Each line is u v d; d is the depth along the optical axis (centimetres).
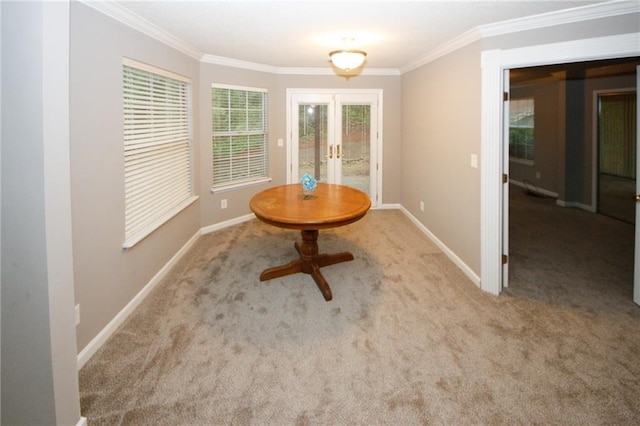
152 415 183
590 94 612
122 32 276
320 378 210
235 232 497
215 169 497
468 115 341
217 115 489
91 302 233
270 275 346
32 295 151
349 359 227
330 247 437
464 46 346
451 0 246
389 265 383
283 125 584
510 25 285
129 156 292
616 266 376
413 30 322
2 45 141
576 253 417
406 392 198
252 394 198
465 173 353
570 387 201
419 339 248
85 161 229
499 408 187
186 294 317
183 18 295
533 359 225
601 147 643
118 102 270
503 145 304
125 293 278
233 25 316
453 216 388
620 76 564
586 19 259
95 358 228
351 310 289
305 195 385
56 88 149
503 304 297
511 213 620
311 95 584
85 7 229
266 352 234
